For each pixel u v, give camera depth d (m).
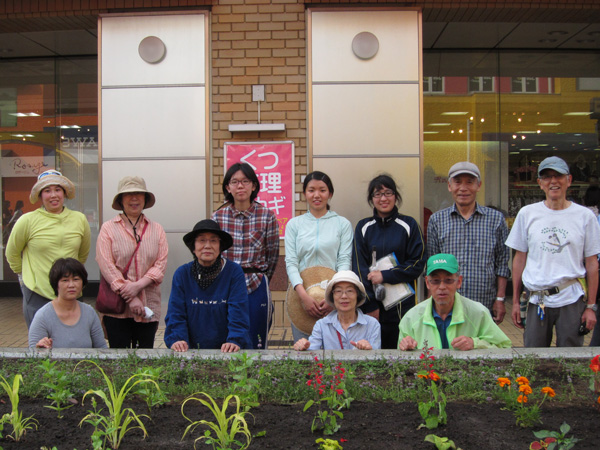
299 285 4.71
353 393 3.08
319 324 4.26
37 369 3.47
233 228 4.77
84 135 10.34
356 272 4.80
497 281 4.78
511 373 3.37
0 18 7.68
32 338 4.18
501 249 4.73
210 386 3.26
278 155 7.32
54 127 10.39
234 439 2.57
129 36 7.37
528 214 4.49
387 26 7.21
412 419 2.77
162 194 7.38
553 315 4.36
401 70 7.22
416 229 4.80
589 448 2.45
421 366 3.39
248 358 3.30
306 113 7.31
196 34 7.33
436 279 3.92
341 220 5.04
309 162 7.25
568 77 9.85
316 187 4.98
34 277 4.85
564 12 7.54
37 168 10.48
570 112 9.88
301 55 7.30
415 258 4.73
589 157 9.93
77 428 2.74
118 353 3.86
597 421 2.74
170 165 7.37
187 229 7.38
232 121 7.35
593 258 4.32
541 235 4.37
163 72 7.36
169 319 4.03
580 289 4.30
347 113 7.25
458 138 9.80
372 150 7.24
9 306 9.64
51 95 10.36
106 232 4.83
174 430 2.70
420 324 4.07
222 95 7.35
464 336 3.83
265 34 7.32
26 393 3.22
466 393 3.08
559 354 3.71
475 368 3.40
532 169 9.91
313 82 7.24
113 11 7.45
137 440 2.60
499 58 9.77
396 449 2.46
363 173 7.25
